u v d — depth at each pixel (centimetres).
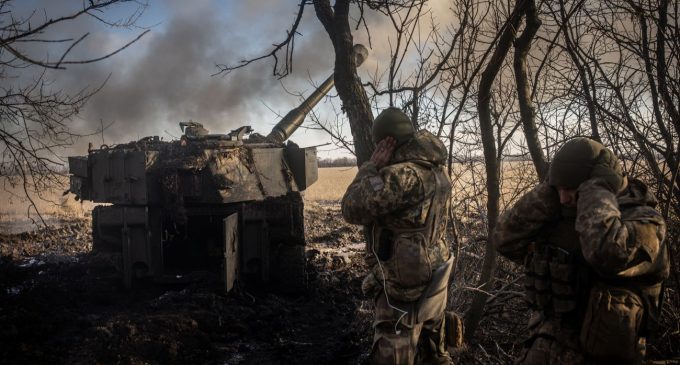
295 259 897
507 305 500
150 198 883
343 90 475
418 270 339
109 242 916
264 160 981
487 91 389
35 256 1166
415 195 337
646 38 386
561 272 259
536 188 278
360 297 881
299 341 685
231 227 830
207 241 973
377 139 348
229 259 815
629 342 247
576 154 257
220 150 923
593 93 392
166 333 665
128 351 614
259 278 902
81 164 1020
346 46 475
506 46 370
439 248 355
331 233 1501
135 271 893
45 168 634
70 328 707
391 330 344
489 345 481
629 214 258
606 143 433
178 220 873
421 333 355
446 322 368
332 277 973
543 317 275
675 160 389
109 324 681
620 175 258
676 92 368
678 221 411
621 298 249
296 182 1039
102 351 614
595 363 253
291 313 803
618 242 234
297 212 894
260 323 740
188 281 891
